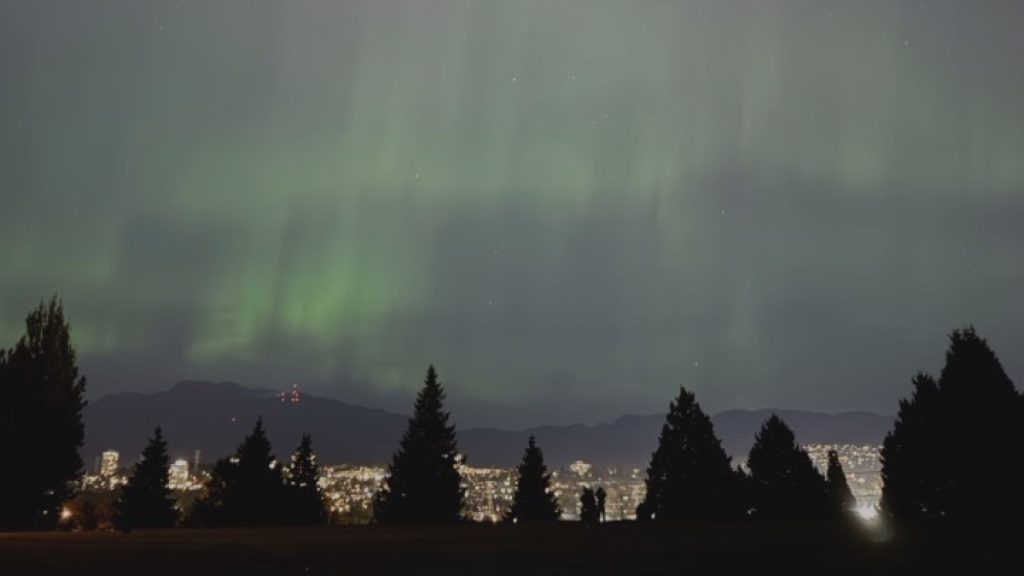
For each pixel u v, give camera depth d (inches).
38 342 1200.2
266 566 347.6
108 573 320.8
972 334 913.5
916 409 999.0
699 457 1364.4
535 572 316.5
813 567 317.1
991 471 854.5
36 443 1148.5
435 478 1610.5
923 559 335.3
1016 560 325.1
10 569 338.6
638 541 483.5
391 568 336.5
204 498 1617.9
